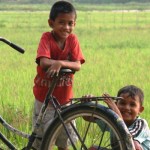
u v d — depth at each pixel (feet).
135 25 251.39
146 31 199.52
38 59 30.14
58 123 27.91
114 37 166.61
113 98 26.91
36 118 31.35
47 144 28.14
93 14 450.30
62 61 29.19
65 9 30.27
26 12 546.67
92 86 63.52
